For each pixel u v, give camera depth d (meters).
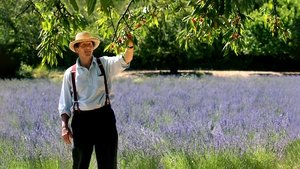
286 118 8.86
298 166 6.57
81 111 4.49
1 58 25.77
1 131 8.03
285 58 28.95
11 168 5.99
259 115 9.13
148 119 9.00
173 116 9.40
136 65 30.33
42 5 4.57
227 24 3.76
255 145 6.79
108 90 4.54
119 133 7.56
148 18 4.87
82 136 4.51
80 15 4.52
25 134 7.61
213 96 12.73
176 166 6.07
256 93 13.41
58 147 6.55
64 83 4.58
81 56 4.47
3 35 24.92
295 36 26.22
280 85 16.27
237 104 10.90
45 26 4.64
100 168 4.56
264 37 26.81
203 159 6.11
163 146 6.76
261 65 30.28
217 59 30.31
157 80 19.19
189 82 18.06
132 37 4.49
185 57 27.44
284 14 18.80
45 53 4.81
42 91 15.23
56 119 9.12
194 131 7.55
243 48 4.41
